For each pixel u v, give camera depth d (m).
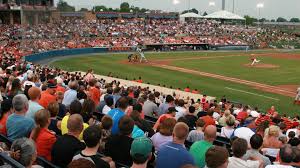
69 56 76.56
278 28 147.12
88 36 95.44
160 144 9.65
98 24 104.62
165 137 9.70
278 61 76.94
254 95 43.03
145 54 86.44
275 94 43.81
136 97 22.94
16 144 6.72
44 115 8.67
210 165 6.62
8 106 10.26
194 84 49.16
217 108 23.84
